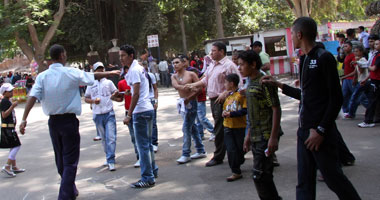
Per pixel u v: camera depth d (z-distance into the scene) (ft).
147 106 17.21
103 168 21.52
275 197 12.73
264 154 12.62
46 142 30.60
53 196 17.40
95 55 92.94
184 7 87.51
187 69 24.76
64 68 15.16
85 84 15.47
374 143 21.34
